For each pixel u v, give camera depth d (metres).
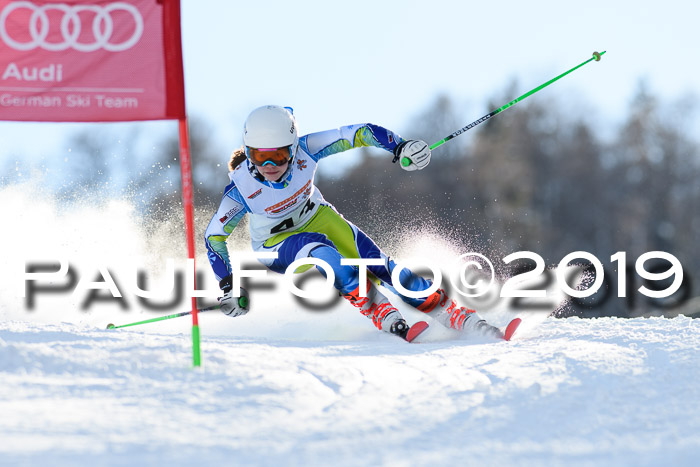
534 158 129.38
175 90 11.38
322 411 9.15
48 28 11.18
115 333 13.39
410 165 15.16
